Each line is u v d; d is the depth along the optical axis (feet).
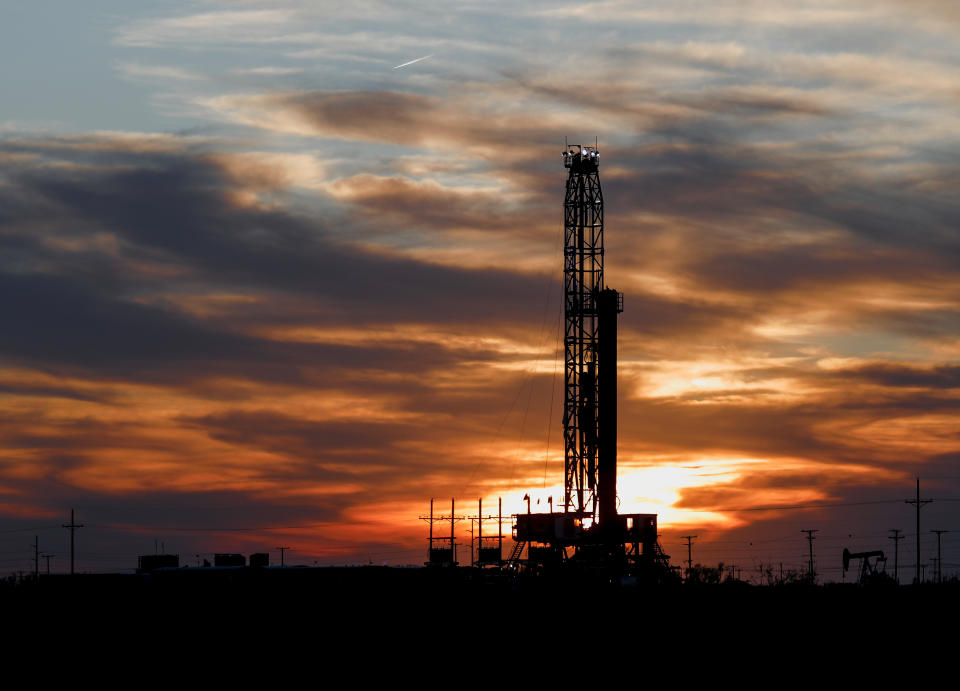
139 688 440.04
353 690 434.71
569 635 530.27
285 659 484.74
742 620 563.48
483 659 482.28
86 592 596.70
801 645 506.48
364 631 538.06
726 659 481.87
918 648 501.56
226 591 597.11
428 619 568.00
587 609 601.62
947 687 440.86
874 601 619.67
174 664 476.95
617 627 549.54
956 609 583.58
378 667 469.57
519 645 508.94
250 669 467.93
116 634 531.09
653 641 516.73
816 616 572.92
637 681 449.48
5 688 440.86
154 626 547.08
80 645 510.17
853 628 544.62
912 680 451.53
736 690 436.35
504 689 437.17
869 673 461.37
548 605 613.93
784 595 647.97
